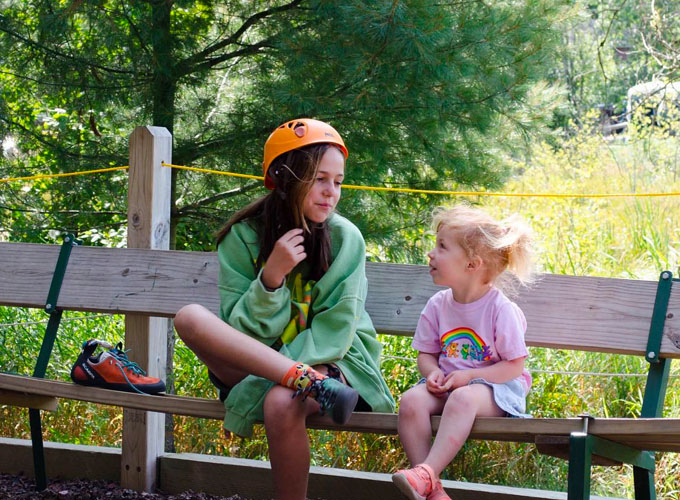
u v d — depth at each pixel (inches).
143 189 127.9
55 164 179.6
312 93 149.7
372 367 104.3
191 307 97.5
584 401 160.9
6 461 138.9
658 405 100.5
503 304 100.3
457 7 153.0
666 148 390.3
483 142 173.6
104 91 165.6
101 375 107.4
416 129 154.9
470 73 150.9
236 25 173.3
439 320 104.1
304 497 97.3
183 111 166.6
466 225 100.3
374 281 117.0
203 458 131.5
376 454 150.6
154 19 158.4
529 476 147.9
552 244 251.0
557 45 168.2
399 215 169.6
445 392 97.0
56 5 166.7
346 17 141.9
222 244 107.3
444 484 123.0
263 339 100.4
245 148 161.8
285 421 92.7
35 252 132.1
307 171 100.6
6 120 173.6
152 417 130.3
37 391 110.3
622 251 260.5
